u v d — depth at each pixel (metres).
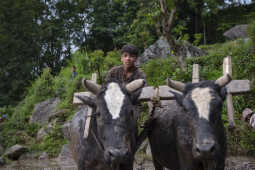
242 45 13.27
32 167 9.58
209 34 28.00
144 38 19.36
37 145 12.30
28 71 26.41
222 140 4.08
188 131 4.33
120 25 27.98
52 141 12.24
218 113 3.72
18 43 26.20
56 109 14.72
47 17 31.89
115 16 29.09
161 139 5.06
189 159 4.30
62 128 12.60
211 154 3.49
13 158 11.48
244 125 9.36
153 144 5.38
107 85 3.96
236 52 12.97
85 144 4.41
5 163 10.64
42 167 9.45
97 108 3.85
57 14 31.84
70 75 18.61
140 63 15.31
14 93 25.98
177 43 11.16
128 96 3.93
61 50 31.75
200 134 3.55
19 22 26.75
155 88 4.82
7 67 25.42
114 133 3.57
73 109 14.12
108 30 28.58
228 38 20.45
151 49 15.64
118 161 3.51
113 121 3.62
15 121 15.27
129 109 3.75
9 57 26.16
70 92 15.41
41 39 29.33
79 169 4.48
